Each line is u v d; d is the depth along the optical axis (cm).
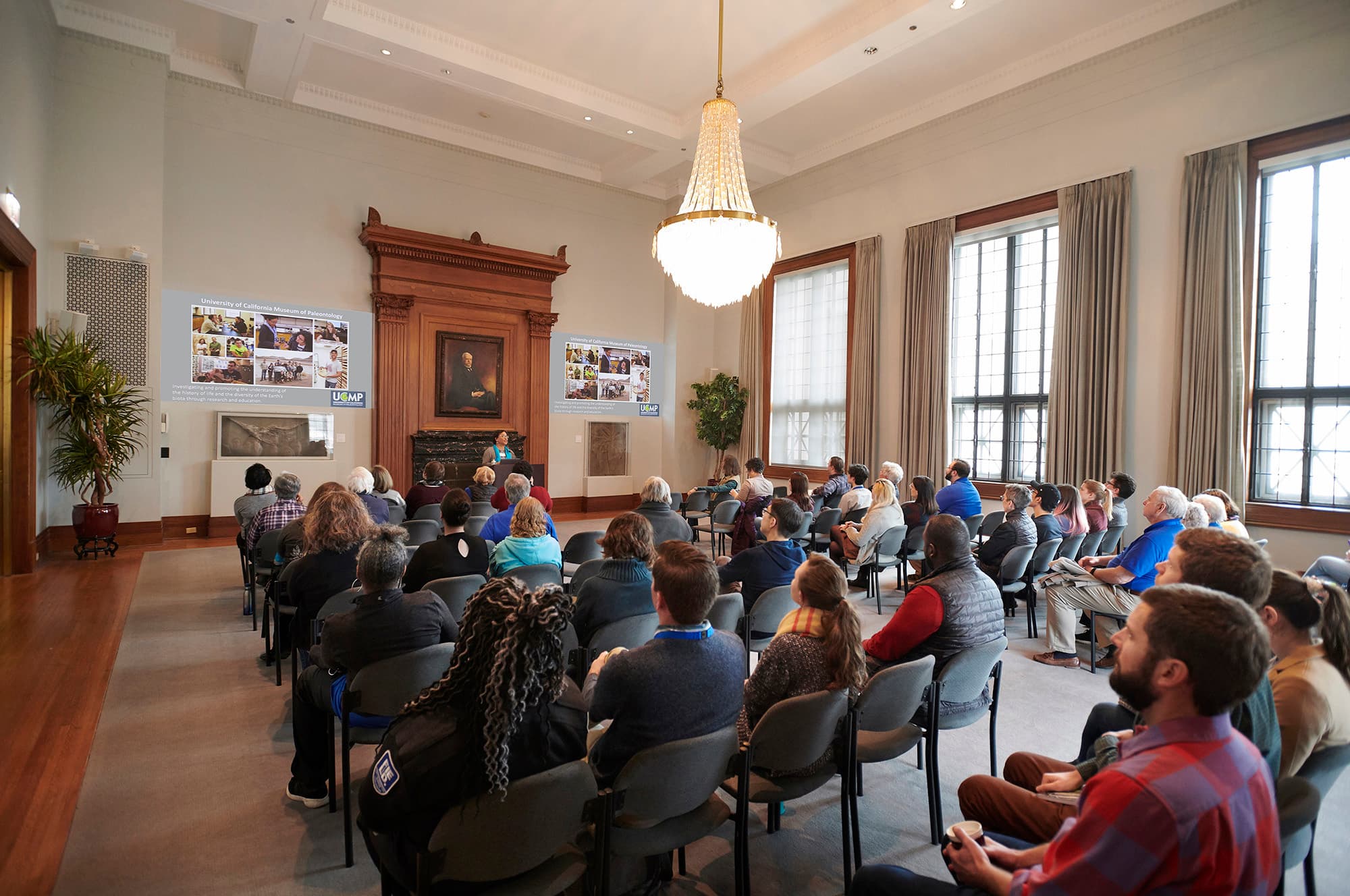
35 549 623
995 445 834
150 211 750
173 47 761
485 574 354
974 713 269
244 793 272
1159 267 672
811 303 1059
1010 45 724
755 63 765
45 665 401
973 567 270
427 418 985
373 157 941
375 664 221
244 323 851
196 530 824
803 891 218
